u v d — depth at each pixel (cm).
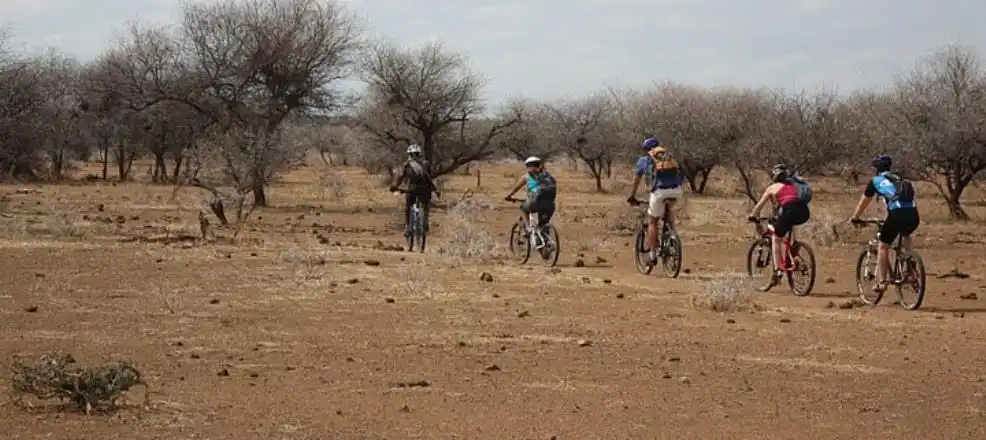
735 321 1185
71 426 674
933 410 760
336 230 2855
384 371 879
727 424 713
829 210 3222
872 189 1333
